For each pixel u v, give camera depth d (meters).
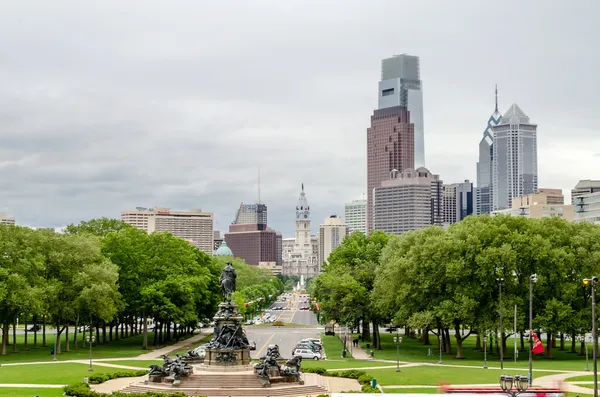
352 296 171.38
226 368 110.75
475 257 149.62
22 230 158.88
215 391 101.75
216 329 115.44
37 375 119.88
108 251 179.38
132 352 164.38
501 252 146.88
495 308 147.62
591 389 104.31
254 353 163.25
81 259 160.75
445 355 159.12
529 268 153.12
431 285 154.38
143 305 172.62
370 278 178.25
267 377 105.19
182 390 102.88
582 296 153.50
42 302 147.75
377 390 101.31
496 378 115.62
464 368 132.00
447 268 149.25
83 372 124.12
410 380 114.56
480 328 145.00
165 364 110.12
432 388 105.81
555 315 149.38
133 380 114.94
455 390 81.12
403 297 154.50
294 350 155.50
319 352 156.75
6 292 141.75
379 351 169.88
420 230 173.12
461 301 147.00
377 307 165.62
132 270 177.50
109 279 158.62
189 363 121.69
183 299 176.38
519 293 152.50
